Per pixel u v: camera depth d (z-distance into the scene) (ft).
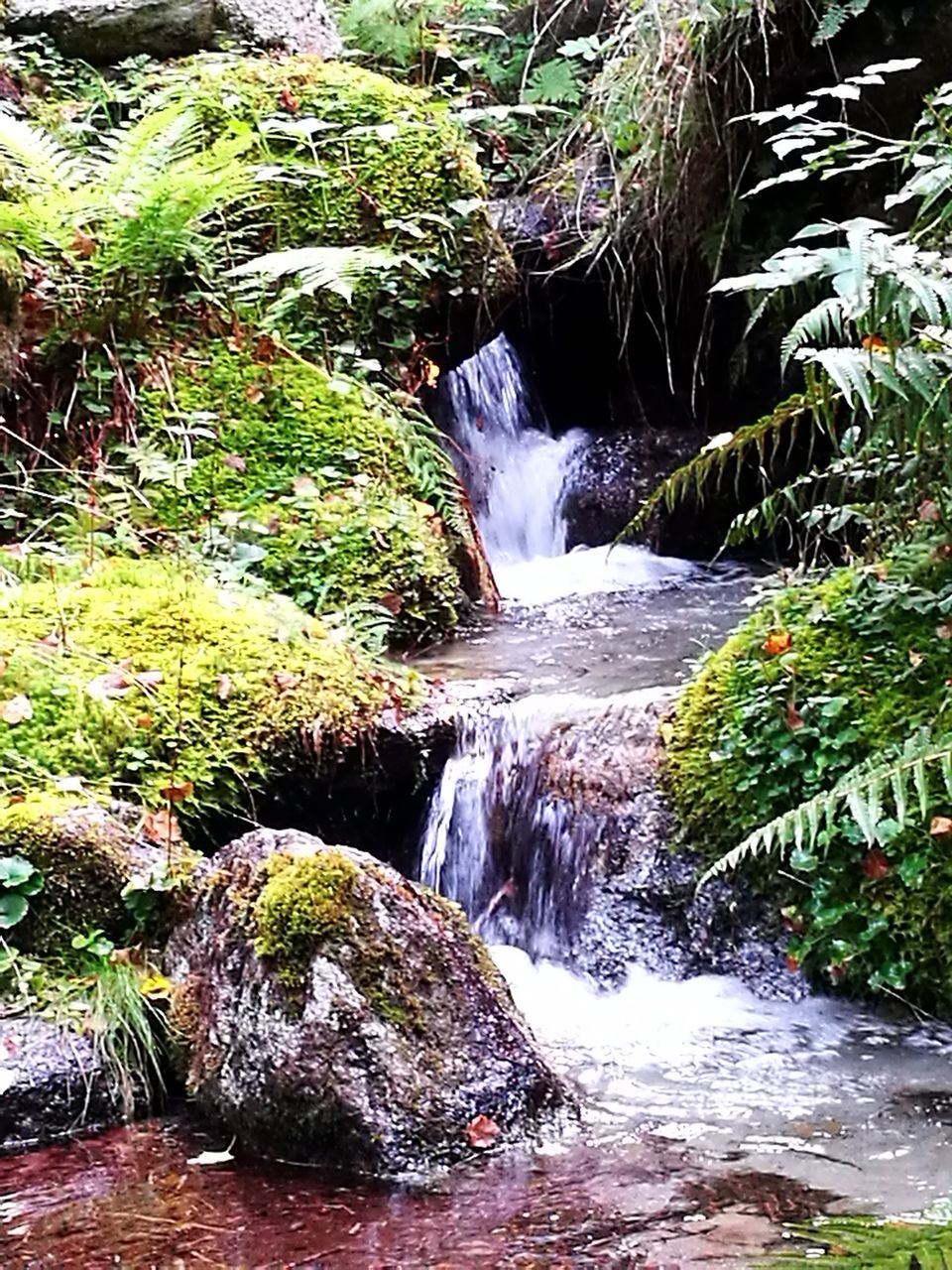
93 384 16.79
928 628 11.66
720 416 22.93
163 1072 9.48
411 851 12.78
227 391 17.24
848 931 10.84
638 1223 7.42
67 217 16.72
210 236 18.78
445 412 21.88
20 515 15.52
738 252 21.06
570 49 24.41
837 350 10.43
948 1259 6.51
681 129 20.36
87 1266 7.26
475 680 14.21
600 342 23.44
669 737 12.09
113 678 11.94
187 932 9.96
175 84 20.29
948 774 9.67
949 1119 8.77
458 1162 8.28
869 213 20.08
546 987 11.38
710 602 18.15
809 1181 7.87
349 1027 8.52
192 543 15.49
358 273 18.37
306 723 12.00
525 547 22.17
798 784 11.31
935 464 11.54
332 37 24.29
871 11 19.21
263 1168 8.43
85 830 10.38
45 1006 9.57
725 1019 10.64
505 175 24.84
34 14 21.57
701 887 11.49
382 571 15.97
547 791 12.19
